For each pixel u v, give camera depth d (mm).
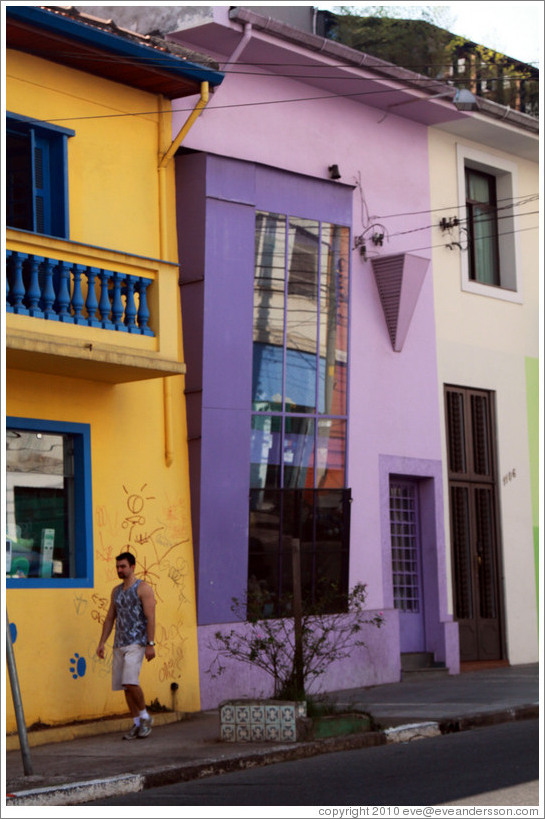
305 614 13359
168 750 11336
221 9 15117
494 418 19625
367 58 16625
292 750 11266
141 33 15680
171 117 14859
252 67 15984
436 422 18406
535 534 20078
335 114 17250
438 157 19109
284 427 15695
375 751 11516
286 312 15750
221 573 14633
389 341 17688
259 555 15242
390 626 16750
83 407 13453
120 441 13805
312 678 15234
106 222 13914
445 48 19391
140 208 14359
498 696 15047
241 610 14797
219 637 13211
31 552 12867
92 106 13883
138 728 12266
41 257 12266
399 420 17719
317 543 15945
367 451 17078
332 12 18359
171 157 14641
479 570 19016
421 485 18328
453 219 19094
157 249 14523
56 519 13180
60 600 12797
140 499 13930
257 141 15984
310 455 16062
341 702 14383
